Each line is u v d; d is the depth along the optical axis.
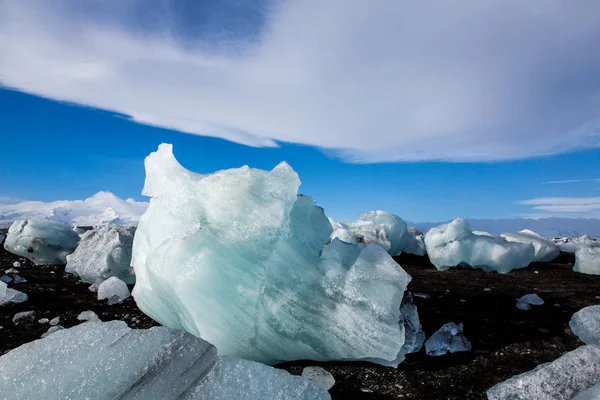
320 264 2.36
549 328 2.88
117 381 1.60
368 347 2.20
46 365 1.66
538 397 1.84
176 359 1.69
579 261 5.64
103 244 4.59
